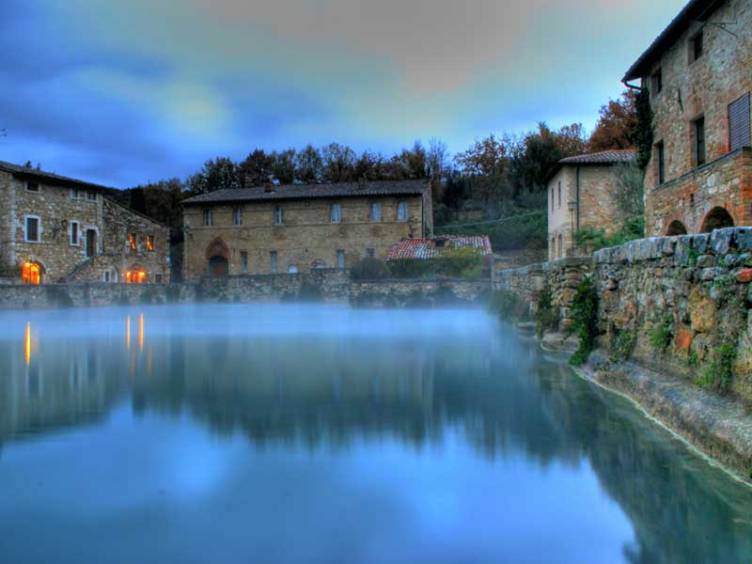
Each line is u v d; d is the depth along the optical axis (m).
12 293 30.06
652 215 18.77
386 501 4.08
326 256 44.31
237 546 3.47
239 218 46.03
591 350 9.45
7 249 36.88
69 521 3.80
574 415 6.36
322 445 5.41
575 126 60.53
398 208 43.44
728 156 13.74
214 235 46.41
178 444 5.47
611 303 8.77
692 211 15.62
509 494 4.21
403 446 5.36
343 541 3.52
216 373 9.70
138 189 57.78
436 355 11.71
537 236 46.06
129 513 3.91
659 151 20.33
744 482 4.28
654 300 6.91
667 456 4.91
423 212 44.16
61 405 7.23
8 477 4.60
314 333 17.62
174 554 3.38
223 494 4.23
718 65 15.89
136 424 6.24
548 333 12.46
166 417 6.55
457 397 7.48
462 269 32.31
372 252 43.59
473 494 4.21
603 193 30.03
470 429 5.90
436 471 4.70
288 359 11.45
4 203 37.06
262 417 6.51
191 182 66.75
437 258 32.72
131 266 45.06
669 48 18.81
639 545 3.45
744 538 3.53
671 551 3.40
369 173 63.56
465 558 3.34
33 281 38.44
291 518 3.85
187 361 11.32
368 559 3.32
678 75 18.19
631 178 28.39
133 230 46.31
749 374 4.58
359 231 43.84
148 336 17.22
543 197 51.16
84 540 3.54
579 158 30.52
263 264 45.38
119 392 8.08
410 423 6.18
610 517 3.82
